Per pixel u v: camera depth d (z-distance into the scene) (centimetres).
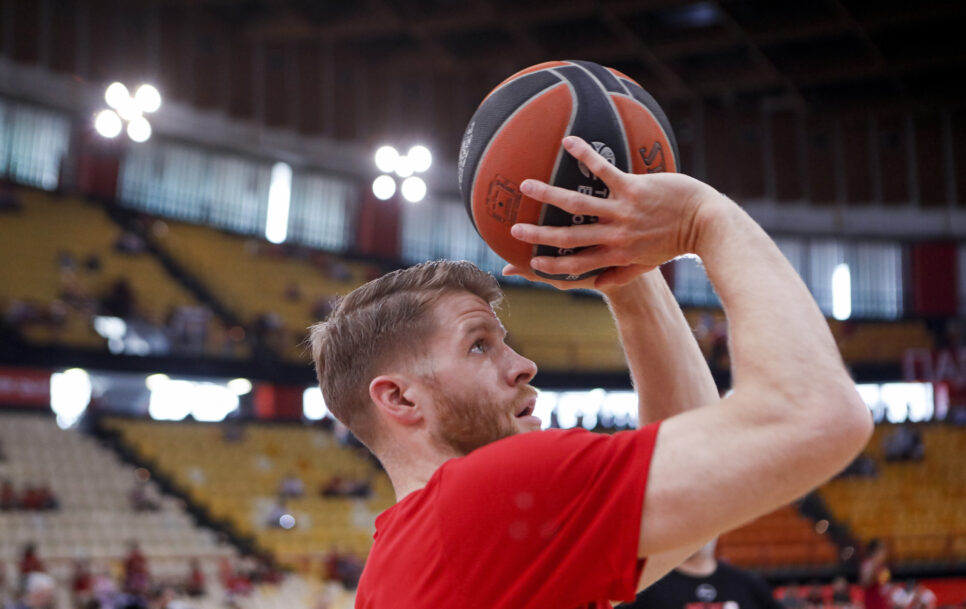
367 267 2227
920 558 1578
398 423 113
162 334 1731
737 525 90
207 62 1791
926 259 2294
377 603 104
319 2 1745
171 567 1259
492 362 113
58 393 1673
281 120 1864
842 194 2080
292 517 1489
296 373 1800
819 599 1334
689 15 1728
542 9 1683
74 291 1677
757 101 2064
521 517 92
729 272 93
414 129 1969
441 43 1850
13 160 1867
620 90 109
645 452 91
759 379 88
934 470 1836
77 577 1073
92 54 1672
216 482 1548
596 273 110
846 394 86
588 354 2106
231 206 2144
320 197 2248
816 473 86
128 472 1491
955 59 1788
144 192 2025
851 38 1770
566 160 104
